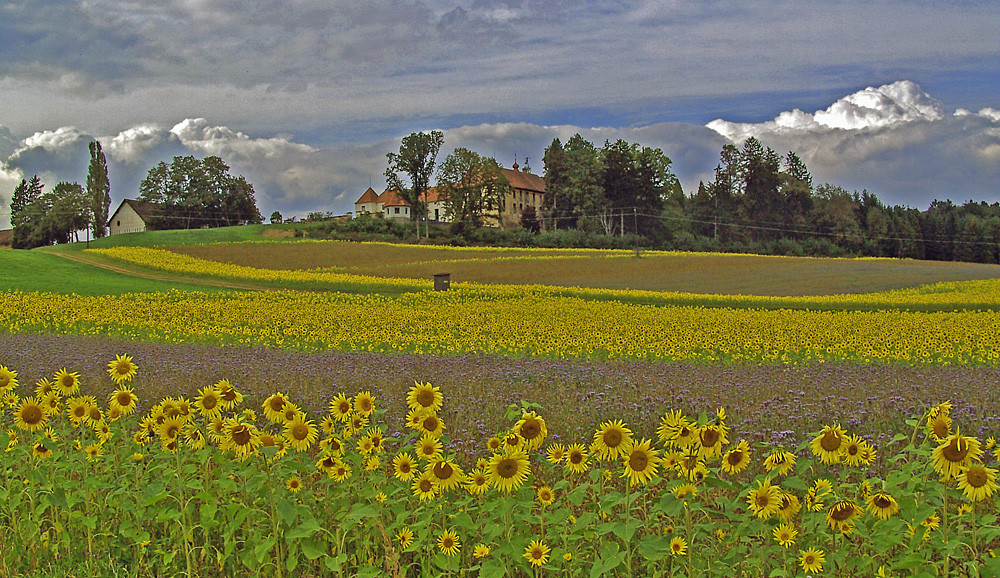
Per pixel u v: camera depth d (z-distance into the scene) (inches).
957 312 1473.9
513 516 194.5
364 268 2497.5
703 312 1366.9
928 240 5157.5
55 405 249.0
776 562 188.4
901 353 834.8
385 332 1002.1
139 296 1571.1
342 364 584.7
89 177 4138.8
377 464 220.2
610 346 869.2
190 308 1321.4
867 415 377.4
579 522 187.6
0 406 261.7
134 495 227.6
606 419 369.7
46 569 215.6
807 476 270.4
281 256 2802.7
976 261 5142.7
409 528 204.4
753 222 5472.4
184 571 207.6
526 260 2773.1
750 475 272.4
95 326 1117.1
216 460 226.1
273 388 455.8
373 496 209.0
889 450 306.0
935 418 187.9
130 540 229.5
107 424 268.1
